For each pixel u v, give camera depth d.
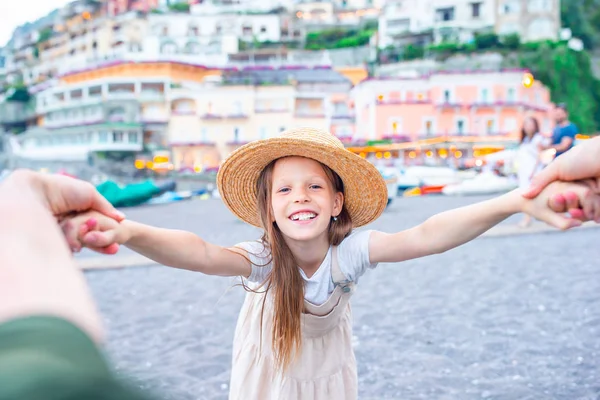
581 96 41.25
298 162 1.91
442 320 3.85
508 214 1.48
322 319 2.00
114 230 1.23
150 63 40.91
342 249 1.96
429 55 42.84
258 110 38.66
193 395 2.71
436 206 14.41
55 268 0.29
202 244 1.76
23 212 0.34
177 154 38.81
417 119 36.97
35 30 53.56
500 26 43.34
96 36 47.97
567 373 2.86
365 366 3.05
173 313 4.21
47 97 45.53
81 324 0.23
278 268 1.94
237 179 2.02
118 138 39.31
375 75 43.03
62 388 0.19
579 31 45.22
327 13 47.62
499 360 3.07
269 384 2.06
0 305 0.23
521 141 7.41
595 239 7.20
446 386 2.76
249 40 46.16
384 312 4.11
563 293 4.45
